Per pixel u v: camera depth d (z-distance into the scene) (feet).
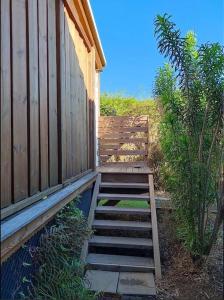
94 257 13.78
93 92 20.90
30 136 9.04
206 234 13.14
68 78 13.66
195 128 13.05
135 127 26.73
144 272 12.98
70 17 14.25
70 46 14.20
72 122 14.43
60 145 12.01
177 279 12.54
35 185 9.45
